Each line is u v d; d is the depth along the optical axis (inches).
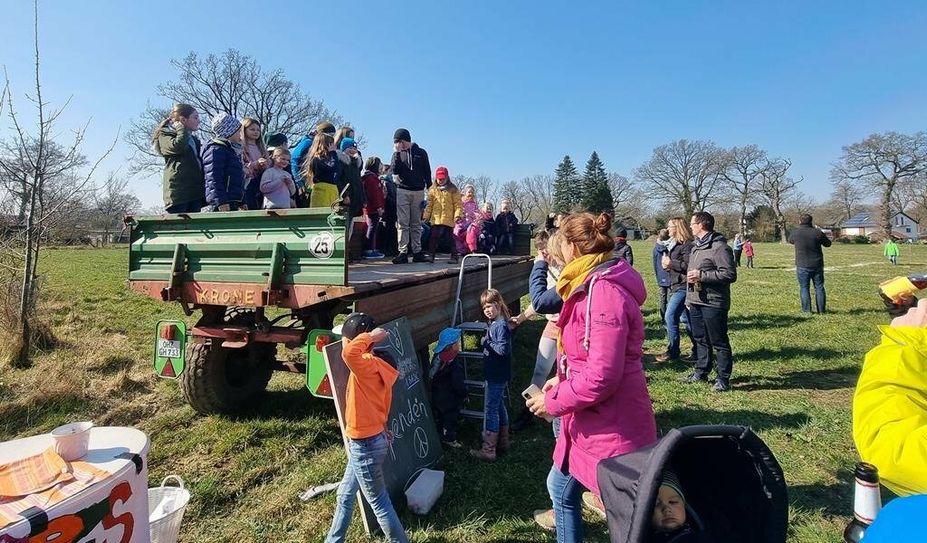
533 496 138.8
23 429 177.5
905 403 61.9
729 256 222.1
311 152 237.8
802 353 294.5
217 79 1429.6
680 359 286.5
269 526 123.5
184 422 181.8
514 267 319.9
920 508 43.2
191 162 209.8
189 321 362.6
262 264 150.2
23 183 256.2
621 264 84.9
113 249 1192.8
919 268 917.2
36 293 269.7
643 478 52.7
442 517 128.0
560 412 83.0
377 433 109.3
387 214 328.8
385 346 145.3
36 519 64.2
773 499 55.7
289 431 173.5
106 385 217.5
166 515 98.3
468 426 185.5
